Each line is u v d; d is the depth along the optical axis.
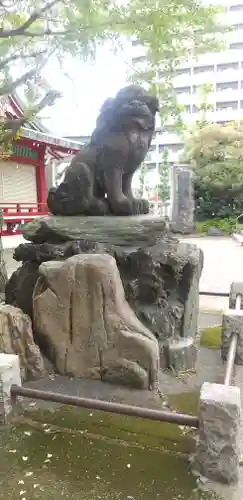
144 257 3.96
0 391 3.03
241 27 31.02
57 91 5.32
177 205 21.48
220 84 33.28
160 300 4.01
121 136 4.38
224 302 7.15
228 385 2.73
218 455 2.45
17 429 3.03
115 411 2.67
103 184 4.56
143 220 4.32
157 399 3.43
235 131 22.75
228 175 22.19
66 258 4.06
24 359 3.71
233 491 2.40
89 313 3.69
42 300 3.80
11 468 2.61
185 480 2.48
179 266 3.97
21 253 4.41
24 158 17.73
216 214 23.11
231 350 3.65
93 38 4.27
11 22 4.75
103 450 2.79
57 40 4.29
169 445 2.84
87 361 3.73
